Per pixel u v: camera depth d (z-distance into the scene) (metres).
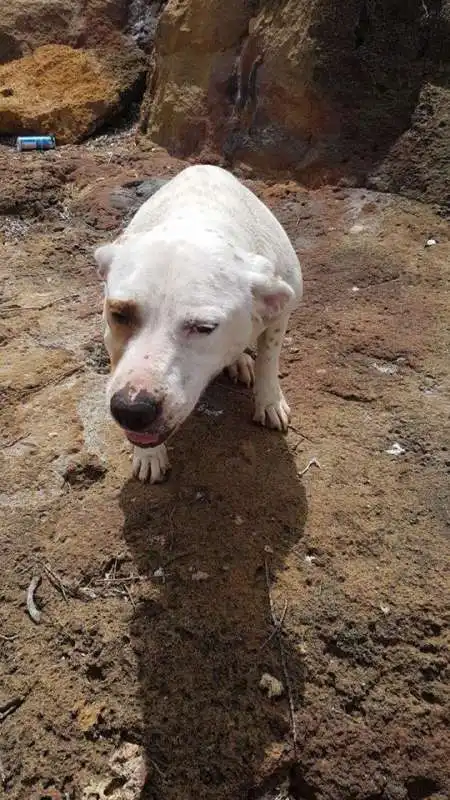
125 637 0.75
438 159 1.51
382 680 0.74
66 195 1.62
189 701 0.71
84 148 1.90
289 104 1.65
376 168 1.58
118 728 0.69
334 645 0.76
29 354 1.14
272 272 0.80
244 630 0.76
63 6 2.13
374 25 1.58
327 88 1.60
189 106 1.81
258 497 0.90
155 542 0.84
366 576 0.82
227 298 0.73
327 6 1.57
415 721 0.71
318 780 0.68
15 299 1.28
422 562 0.84
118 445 0.97
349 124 1.61
